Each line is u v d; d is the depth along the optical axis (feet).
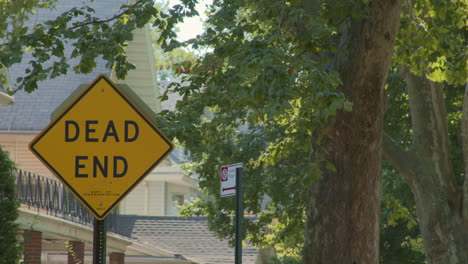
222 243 330.54
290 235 242.78
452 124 239.09
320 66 117.19
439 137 192.13
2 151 144.77
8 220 142.31
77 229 223.30
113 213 278.87
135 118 81.00
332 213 143.43
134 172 80.43
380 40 134.51
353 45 136.56
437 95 193.57
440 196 190.90
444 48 163.02
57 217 212.84
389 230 257.55
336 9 126.11
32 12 189.88
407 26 160.04
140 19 141.59
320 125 141.90
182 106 148.36
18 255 147.43
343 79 138.00
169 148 81.25
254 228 246.88
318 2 143.02
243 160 224.94
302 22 128.88
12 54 137.90
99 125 80.43
